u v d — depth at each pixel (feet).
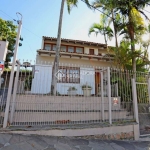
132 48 33.09
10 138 12.28
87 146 13.12
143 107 22.15
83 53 39.60
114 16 36.42
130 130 16.89
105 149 13.03
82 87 23.41
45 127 14.42
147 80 21.70
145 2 33.76
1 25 48.19
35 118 16.63
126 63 32.73
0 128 13.39
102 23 36.73
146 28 33.63
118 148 13.64
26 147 11.39
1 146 11.01
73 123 16.65
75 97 20.06
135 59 32.76
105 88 21.88
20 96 17.79
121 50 32.35
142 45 33.22
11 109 15.53
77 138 14.43
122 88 21.04
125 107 20.80
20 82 17.65
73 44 43.52
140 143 15.67
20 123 15.66
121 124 16.76
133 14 33.14
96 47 45.14
